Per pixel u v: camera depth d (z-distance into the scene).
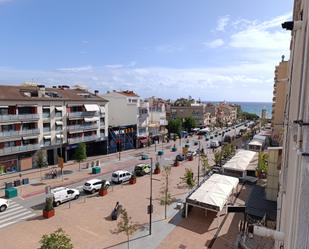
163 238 22.16
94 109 53.84
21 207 28.23
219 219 25.88
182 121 102.19
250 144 58.06
